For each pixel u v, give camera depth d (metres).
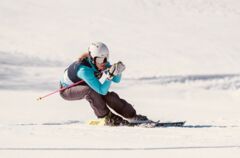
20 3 69.75
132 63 47.50
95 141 7.77
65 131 9.14
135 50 53.31
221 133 9.06
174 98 32.66
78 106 24.70
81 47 53.31
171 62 48.84
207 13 73.50
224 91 36.47
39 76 39.12
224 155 6.29
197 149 6.78
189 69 45.56
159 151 6.64
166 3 76.00
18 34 56.41
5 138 8.03
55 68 43.56
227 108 27.64
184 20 69.06
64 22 63.09
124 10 70.94
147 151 6.63
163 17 69.81
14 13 65.06
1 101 26.50
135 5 73.50
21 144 7.32
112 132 9.16
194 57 51.97
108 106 12.19
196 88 37.19
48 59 47.44
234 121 12.51
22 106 24.33
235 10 75.81
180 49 54.88
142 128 10.21
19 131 8.93
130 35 59.59
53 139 7.96
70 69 12.11
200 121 12.97
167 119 20.28
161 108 26.73
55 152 6.52
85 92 11.76
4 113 21.28
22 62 44.75
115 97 11.81
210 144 7.42
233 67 47.47
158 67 46.12
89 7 70.50
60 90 12.30
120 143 7.56
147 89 35.72
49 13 66.56
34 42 53.72
